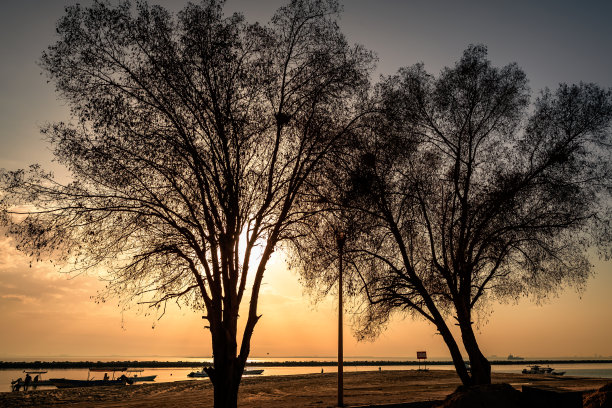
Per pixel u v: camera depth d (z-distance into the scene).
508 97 19.72
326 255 17.34
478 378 18.19
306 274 16.48
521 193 19.25
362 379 45.69
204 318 13.77
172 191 14.15
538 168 19.06
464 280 19.58
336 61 15.30
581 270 18.84
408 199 19.05
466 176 19.92
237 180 14.08
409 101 19.56
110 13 13.75
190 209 13.88
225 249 13.77
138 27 13.95
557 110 19.17
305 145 15.09
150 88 13.98
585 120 18.59
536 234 19.25
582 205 18.38
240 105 14.45
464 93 20.09
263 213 14.75
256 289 14.37
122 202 13.72
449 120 20.09
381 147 17.31
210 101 14.27
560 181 18.66
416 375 50.75
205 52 14.06
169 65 13.84
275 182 14.98
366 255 19.38
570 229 18.61
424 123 19.97
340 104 15.34
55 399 31.91
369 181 17.14
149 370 126.81
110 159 13.35
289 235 15.53
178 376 93.56
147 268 14.32
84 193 13.50
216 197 14.56
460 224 19.91
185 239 14.44
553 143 19.06
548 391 7.57
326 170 15.23
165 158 13.69
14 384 65.62
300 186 15.14
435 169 19.78
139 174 13.69
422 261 19.62
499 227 19.48
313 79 15.13
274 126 14.90
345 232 17.16
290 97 15.09
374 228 18.73
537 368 85.25
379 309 19.91
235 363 13.41
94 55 13.64
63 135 13.18
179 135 13.94
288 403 24.94
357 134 16.22
